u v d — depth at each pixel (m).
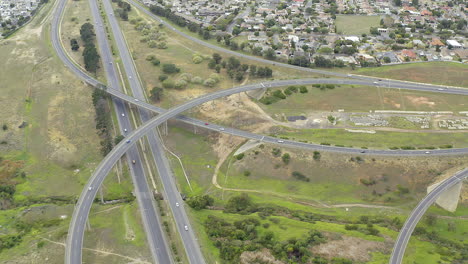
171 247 162.38
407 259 150.88
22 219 183.25
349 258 148.75
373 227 171.62
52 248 163.12
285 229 169.88
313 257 149.00
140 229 173.12
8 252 161.12
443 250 158.50
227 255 154.38
